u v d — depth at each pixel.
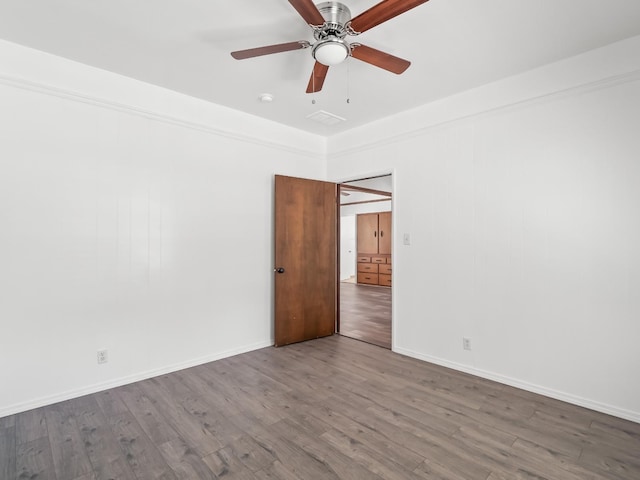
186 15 2.08
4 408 2.35
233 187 3.60
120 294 2.86
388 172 3.77
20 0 1.94
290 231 3.92
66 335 2.60
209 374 3.07
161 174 3.09
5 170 2.37
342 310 5.86
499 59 2.57
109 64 2.67
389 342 4.02
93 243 2.73
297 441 2.05
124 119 2.89
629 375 2.30
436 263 3.33
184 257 3.23
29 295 2.45
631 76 2.28
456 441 2.04
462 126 3.15
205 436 2.10
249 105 3.46
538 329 2.69
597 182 2.43
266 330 3.89
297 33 2.28
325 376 3.02
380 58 2.03
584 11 2.01
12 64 2.38
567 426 2.21
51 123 2.55
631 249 2.30
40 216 2.50
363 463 1.85
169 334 3.13
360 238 9.45
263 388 2.78
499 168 2.91
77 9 2.02
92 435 2.12
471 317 3.08
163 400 2.57
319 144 4.45
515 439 2.07
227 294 3.54
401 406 2.47
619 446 2.00
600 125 2.42
